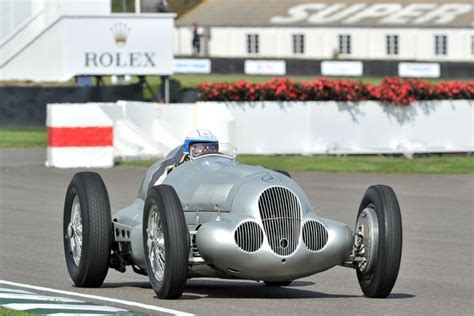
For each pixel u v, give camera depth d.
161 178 39.16
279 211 34.34
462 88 100.62
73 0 126.75
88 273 38.31
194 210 36.09
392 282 35.50
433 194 73.69
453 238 54.94
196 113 95.25
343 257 34.88
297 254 34.09
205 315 32.75
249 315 32.78
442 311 34.41
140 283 40.81
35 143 102.94
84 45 118.62
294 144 97.06
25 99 112.62
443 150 99.25
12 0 128.25
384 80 99.44
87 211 38.03
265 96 96.81
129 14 118.88
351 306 34.81
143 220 35.81
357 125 98.12
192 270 35.25
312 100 97.38
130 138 91.62
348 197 71.31
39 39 122.19
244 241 34.00
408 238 54.88
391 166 88.69
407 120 99.31
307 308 34.25
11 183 76.75
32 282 40.59
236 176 35.88
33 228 57.16
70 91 113.75
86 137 85.88
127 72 119.31
